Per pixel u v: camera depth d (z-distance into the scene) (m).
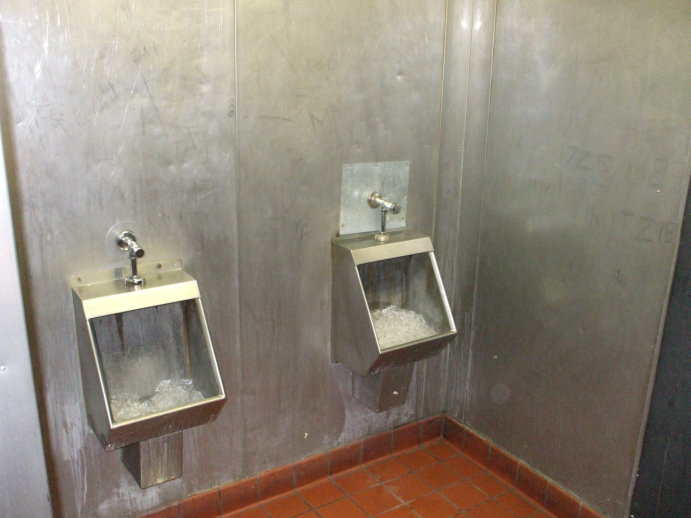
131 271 1.61
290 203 1.86
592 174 1.77
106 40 1.49
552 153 1.87
